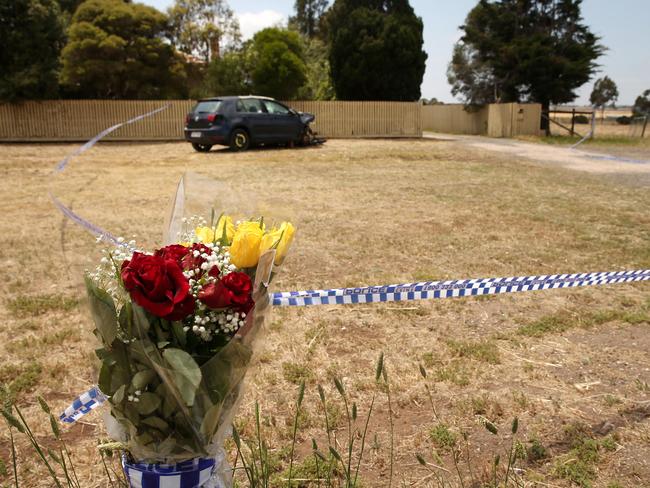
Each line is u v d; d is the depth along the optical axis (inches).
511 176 518.6
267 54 1035.3
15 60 908.6
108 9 981.2
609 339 168.2
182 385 62.3
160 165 589.3
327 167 578.6
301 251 257.9
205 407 66.9
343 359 154.6
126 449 72.4
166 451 69.4
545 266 236.7
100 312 64.5
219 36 1212.5
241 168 562.9
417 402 133.2
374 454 113.8
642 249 261.6
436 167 588.4
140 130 939.3
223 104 709.9
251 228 71.6
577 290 209.5
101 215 334.0
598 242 275.0
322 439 118.5
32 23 909.8
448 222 320.2
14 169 549.3
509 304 196.2
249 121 722.2
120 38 967.0
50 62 933.2
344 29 1259.8
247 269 71.0
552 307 193.2
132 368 66.1
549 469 109.5
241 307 65.4
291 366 148.5
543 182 480.1
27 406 131.2
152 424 67.2
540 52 1226.6
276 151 716.7
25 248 258.4
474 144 925.2
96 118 928.9
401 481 106.2
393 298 130.6
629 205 372.2
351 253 256.2
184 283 62.0
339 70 1284.4
